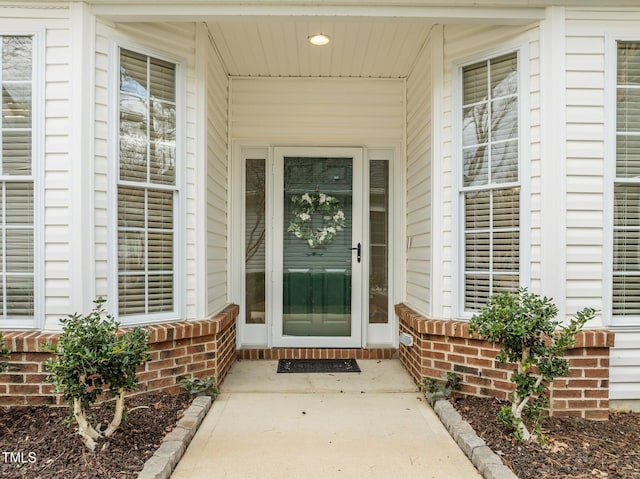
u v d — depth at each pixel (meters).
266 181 4.67
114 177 3.15
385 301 4.76
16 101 3.08
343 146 4.69
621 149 3.16
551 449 2.51
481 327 2.60
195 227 3.52
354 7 3.09
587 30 3.11
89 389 2.77
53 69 3.05
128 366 2.38
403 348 4.28
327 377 3.96
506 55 3.28
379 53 4.10
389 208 4.74
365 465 2.45
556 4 3.08
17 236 3.09
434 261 3.58
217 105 4.06
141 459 2.34
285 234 4.69
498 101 3.33
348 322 4.67
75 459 2.32
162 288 3.40
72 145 3.02
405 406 3.31
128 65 3.25
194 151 3.53
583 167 3.10
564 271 3.07
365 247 4.68
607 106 3.11
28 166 3.08
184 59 3.48
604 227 3.10
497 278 3.32
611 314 3.11
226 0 3.05
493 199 3.34
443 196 3.57
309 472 2.38
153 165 3.36
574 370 3.03
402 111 4.68
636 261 3.17
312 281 4.69
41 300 3.04
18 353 2.95
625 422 2.96
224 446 2.66
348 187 4.72
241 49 4.01
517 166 3.22
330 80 4.65
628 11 3.12
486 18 3.11
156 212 3.37
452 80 3.53
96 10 3.05
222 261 4.28
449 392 3.28
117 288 3.15
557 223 3.07
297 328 4.66
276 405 3.32
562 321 2.87
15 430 2.64
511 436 2.64
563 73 3.09
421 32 3.71
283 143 4.65
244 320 4.67
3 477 2.16
